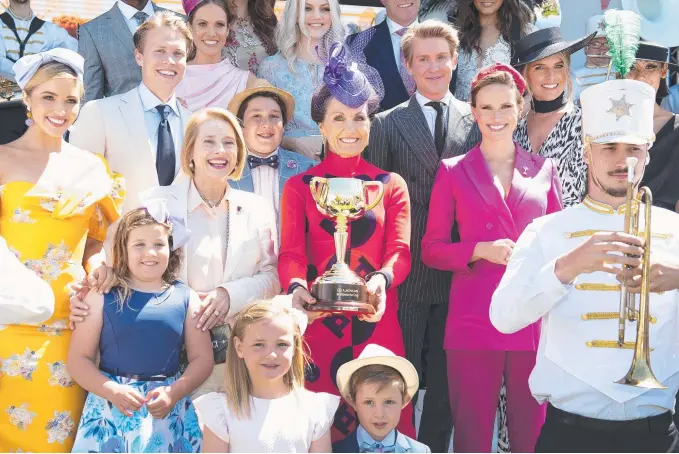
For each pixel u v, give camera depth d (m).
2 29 7.63
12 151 5.18
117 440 4.66
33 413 4.82
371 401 4.88
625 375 4.18
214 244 5.34
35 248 4.99
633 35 4.98
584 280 4.41
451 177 5.57
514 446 5.21
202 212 5.38
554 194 5.54
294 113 6.57
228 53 7.04
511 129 5.58
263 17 7.14
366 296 5.08
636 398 4.26
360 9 8.34
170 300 4.95
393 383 4.89
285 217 5.45
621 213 4.46
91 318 4.83
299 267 5.30
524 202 5.44
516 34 7.02
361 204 5.27
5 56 7.59
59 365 4.88
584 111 4.53
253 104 6.03
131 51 6.72
